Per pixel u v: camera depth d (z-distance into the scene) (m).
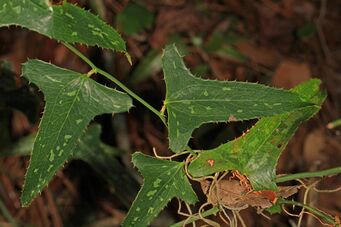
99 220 0.90
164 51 0.42
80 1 0.49
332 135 0.98
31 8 0.39
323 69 1.16
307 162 0.94
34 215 0.88
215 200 0.47
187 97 0.42
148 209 0.45
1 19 0.39
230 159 0.45
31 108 0.67
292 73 1.03
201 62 1.08
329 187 0.83
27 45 0.95
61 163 0.42
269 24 1.21
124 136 0.89
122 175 0.75
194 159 0.45
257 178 0.45
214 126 0.92
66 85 0.42
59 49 0.94
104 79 0.86
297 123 0.45
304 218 0.75
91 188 0.93
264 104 0.42
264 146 0.45
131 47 1.02
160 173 0.45
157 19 1.09
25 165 0.91
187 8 1.12
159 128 0.98
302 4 1.26
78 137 0.42
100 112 0.42
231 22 1.16
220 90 0.42
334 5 1.29
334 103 1.08
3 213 0.82
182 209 0.83
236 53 1.10
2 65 0.64
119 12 1.04
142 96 0.98
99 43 0.40
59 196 0.93
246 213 0.83
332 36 1.25
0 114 0.78
